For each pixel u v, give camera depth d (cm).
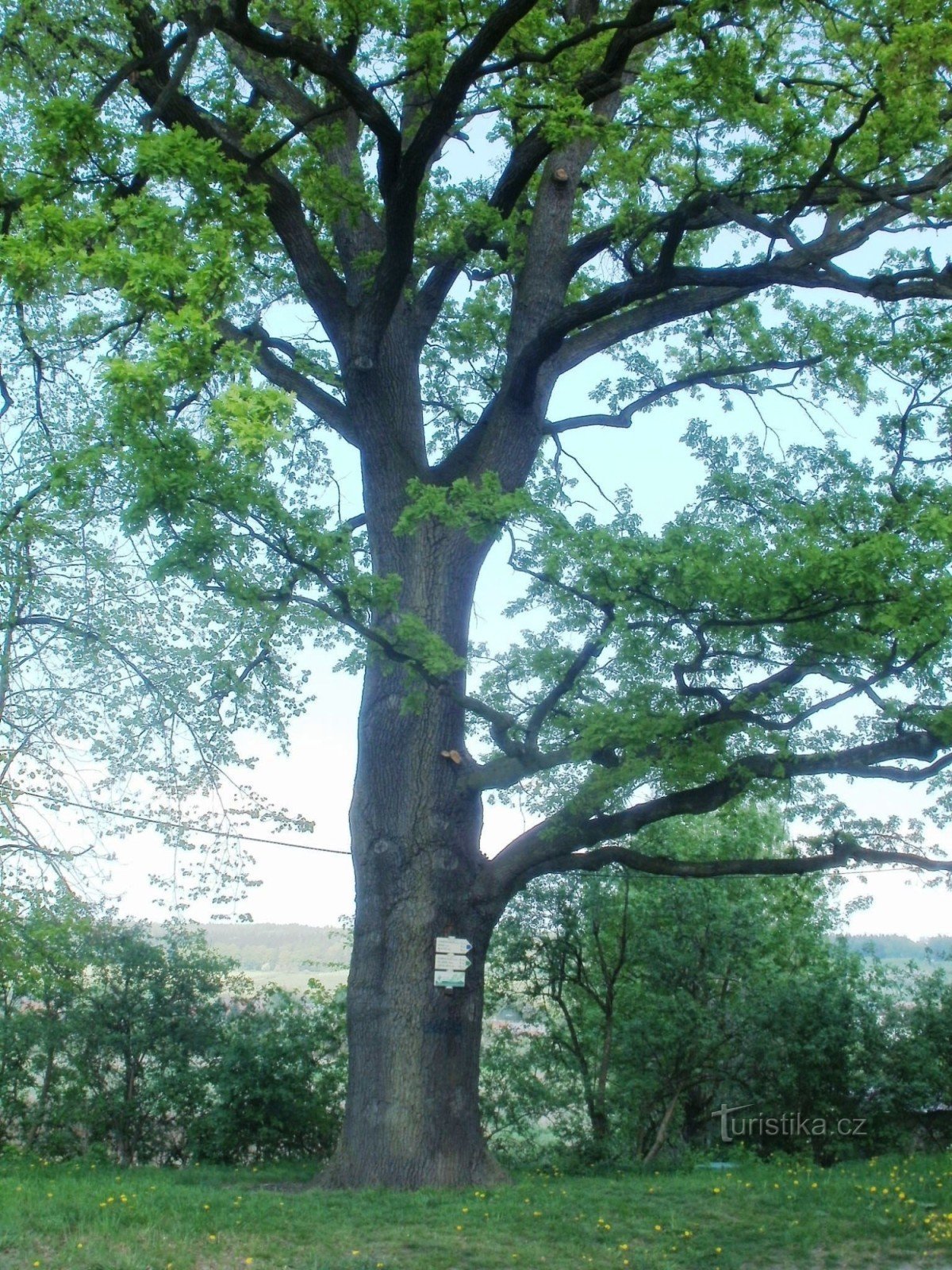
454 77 1245
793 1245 946
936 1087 1855
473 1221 1038
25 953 1658
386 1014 1352
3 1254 825
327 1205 1124
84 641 1747
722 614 1040
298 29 1400
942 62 1171
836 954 2091
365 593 1119
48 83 1352
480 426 1611
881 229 1530
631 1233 992
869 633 1033
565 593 1129
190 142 1177
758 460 1543
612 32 1450
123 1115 1869
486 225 1595
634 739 1120
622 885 1986
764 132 1276
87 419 1609
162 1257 841
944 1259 909
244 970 2150
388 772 1410
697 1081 1927
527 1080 1962
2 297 1477
